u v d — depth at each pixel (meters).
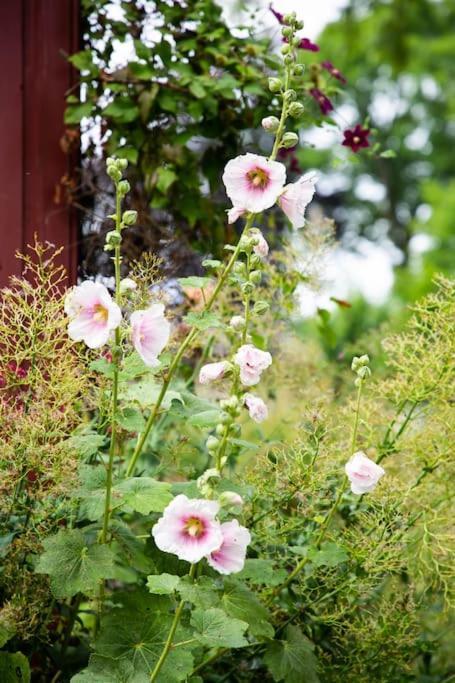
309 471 2.14
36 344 2.04
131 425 1.94
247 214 1.93
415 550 2.33
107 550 1.91
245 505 2.24
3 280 2.71
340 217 15.61
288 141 1.91
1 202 2.73
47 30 2.78
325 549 2.12
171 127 2.99
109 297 1.75
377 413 2.46
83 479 2.02
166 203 3.02
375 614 2.31
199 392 2.87
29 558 2.12
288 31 1.98
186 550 1.62
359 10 9.60
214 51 2.96
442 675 2.79
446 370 2.29
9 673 1.99
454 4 9.61
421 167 14.62
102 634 1.93
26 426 1.96
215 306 2.78
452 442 2.26
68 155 2.79
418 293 8.66
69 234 2.78
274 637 2.21
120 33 2.93
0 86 2.75
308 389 2.79
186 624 1.99
